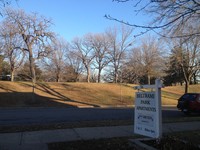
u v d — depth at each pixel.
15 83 40.91
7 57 48.97
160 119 9.07
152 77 71.75
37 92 38.81
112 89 45.28
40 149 8.94
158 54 67.56
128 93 44.47
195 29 8.13
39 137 10.62
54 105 33.75
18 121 16.86
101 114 21.75
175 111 26.16
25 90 38.72
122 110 26.17
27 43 40.69
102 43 71.19
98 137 10.75
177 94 54.31
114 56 65.12
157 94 9.08
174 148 8.48
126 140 10.10
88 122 15.02
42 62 72.62
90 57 72.56
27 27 40.28
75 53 73.81
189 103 22.44
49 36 41.66
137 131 9.80
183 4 7.09
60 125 13.41
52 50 43.00
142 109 9.65
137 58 68.94
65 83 45.97
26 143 9.71
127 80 72.06
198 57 22.92
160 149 8.55
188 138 10.53
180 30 7.83
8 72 60.03
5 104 33.00
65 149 8.88
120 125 13.41
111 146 9.23
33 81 37.72
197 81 69.06
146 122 9.47
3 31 41.41
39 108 30.50
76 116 20.09
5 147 9.13
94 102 37.59
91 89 43.78
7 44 42.97
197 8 7.16
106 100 39.12
